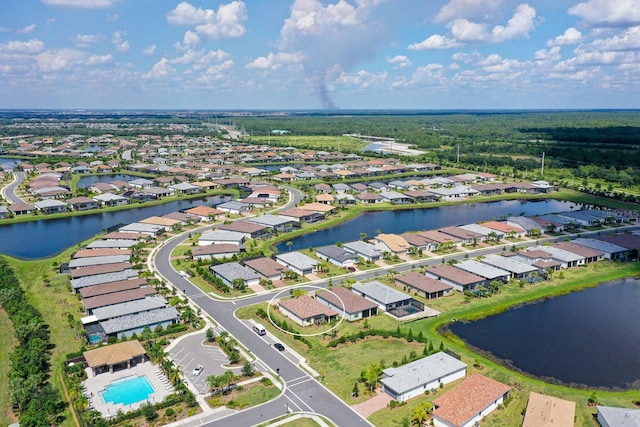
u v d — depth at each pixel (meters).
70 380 84.81
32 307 111.50
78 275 130.38
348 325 108.69
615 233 187.88
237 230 179.25
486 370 91.38
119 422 75.12
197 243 167.38
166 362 90.12
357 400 81.19
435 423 74.81
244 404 79.50
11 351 95.75
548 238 179.75
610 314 118.94
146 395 82.62
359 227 198.75
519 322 113.88
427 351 94.81
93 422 73.12
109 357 89.75
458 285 130.50
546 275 139.75
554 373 92.50
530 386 86.44
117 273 132.38
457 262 148.38
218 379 82.19
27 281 132.25
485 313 118.00
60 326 106.00
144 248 161.75
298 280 134.12
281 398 81.50
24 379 82.81
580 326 112.31
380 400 81.38
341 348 98.69
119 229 180.12
